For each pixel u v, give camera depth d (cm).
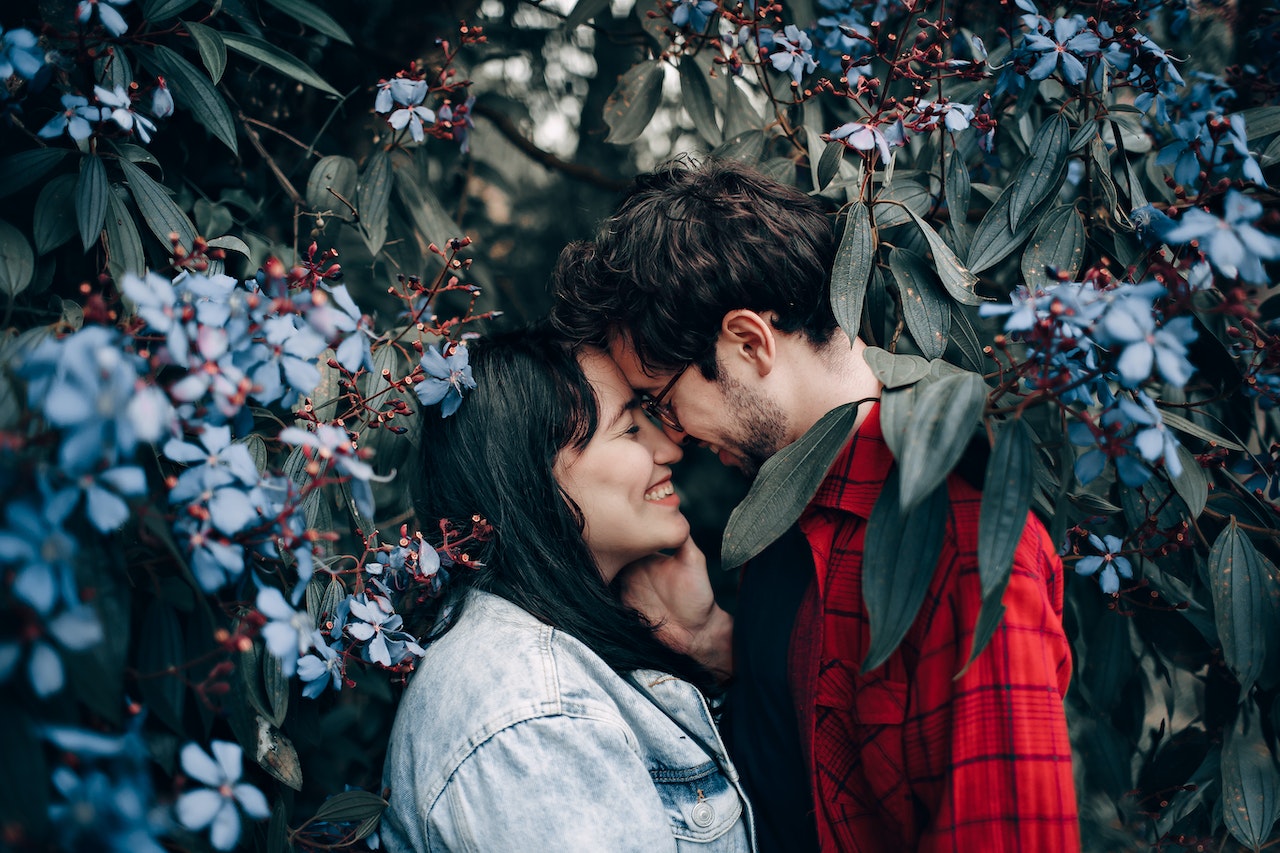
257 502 69
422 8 149
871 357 85
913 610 76
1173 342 67
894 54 118
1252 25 127
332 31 117
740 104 142
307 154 122
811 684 106
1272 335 104
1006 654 87
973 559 91
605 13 165
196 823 62
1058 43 99
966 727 88
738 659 121
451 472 117
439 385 108
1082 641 130
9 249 82
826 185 116
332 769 130
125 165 91
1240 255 66
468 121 128
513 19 168
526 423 114
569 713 98
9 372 61
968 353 107
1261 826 105
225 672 73
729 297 106
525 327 123
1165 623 123
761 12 121
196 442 74
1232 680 118
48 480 54
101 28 92
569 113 182
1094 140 107
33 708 56
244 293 74
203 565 66
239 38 108
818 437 88
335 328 78
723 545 88
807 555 115
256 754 88
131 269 89
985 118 107
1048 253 102
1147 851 127
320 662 94
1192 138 98
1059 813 84
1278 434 131
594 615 113
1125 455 74
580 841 92
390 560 103
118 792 51
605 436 115
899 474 77
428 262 140
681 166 127
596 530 116
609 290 114
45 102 93
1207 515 111
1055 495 107
